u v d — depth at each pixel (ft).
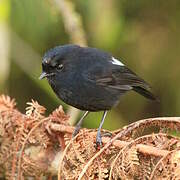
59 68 33.58
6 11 37.68
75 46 34.96
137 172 22.90
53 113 27.53
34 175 27.25
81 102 34.88
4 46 37.83
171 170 21.48
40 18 44.55
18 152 27.25
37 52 47.34
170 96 49.85
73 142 24.62
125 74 36.40
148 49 50.26
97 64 35.12
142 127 24.25
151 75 50.31
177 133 24.91
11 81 49.47
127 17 49.85
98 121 44.93
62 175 24.30
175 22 50.14
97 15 44.32
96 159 23.30
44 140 27.04
